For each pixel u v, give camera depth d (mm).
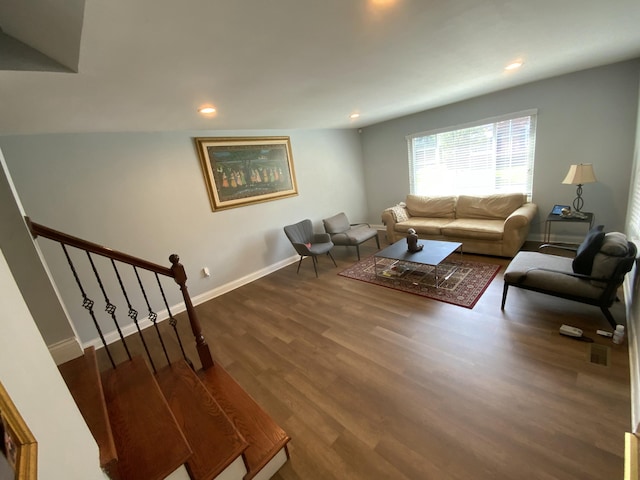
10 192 1507
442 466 1443
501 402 1749
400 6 1398
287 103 2936
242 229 4203
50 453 653
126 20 1144
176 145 3514
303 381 2139
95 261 3008
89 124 2582
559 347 2115
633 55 2961
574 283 2264
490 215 4289
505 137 4172
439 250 3467
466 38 1930
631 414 1562
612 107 3312
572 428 1536
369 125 5676
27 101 1794
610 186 3504
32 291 1604
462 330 2467
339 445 1625
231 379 2148
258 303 3537
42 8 1083
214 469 1312
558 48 2385
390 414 1772
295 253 4930
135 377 1749
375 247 5152
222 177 3920
